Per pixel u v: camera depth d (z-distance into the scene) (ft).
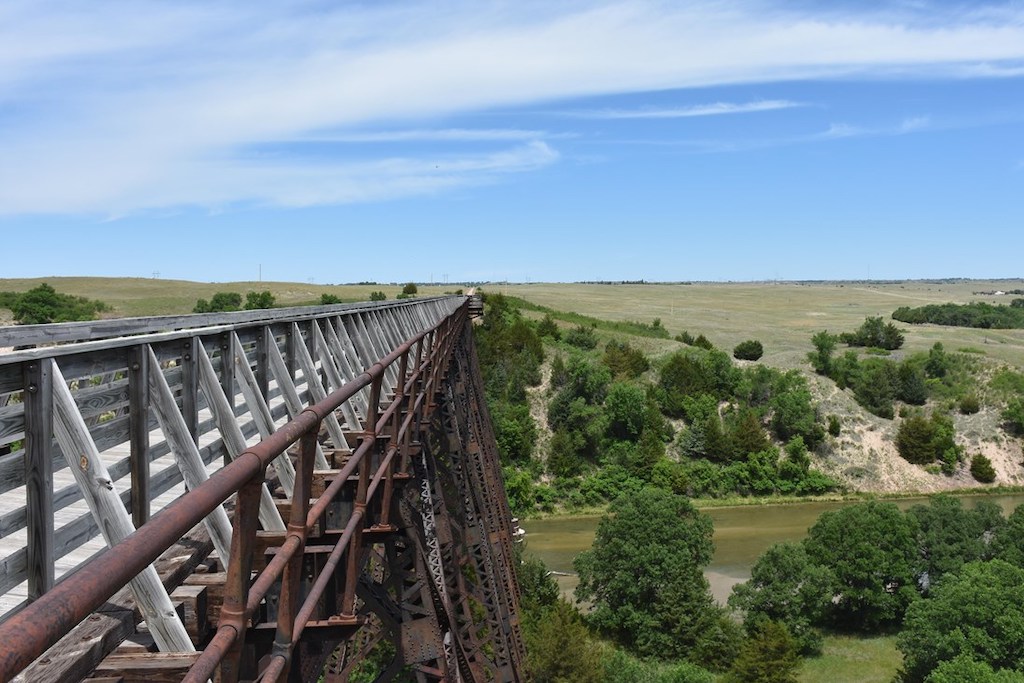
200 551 21.02
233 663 9.95
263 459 9.98
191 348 21.83
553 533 195.72
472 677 42.19
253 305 300.81
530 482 212.43
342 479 15.97
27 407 14.97
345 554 24.56
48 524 15.44
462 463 54.70
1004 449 262.88
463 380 72.08
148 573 16.12
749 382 276.41
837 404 277.03
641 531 137.90
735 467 235.40
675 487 226.79
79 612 5.82
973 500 234.58
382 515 27.25
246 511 9.95
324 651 20.90
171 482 22.36
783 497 230.48
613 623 137.28
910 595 144.15
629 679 112.06
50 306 199.41
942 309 550.36
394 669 30.01
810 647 138.92
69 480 21.93
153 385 19.29
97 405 17.48
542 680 101.96
